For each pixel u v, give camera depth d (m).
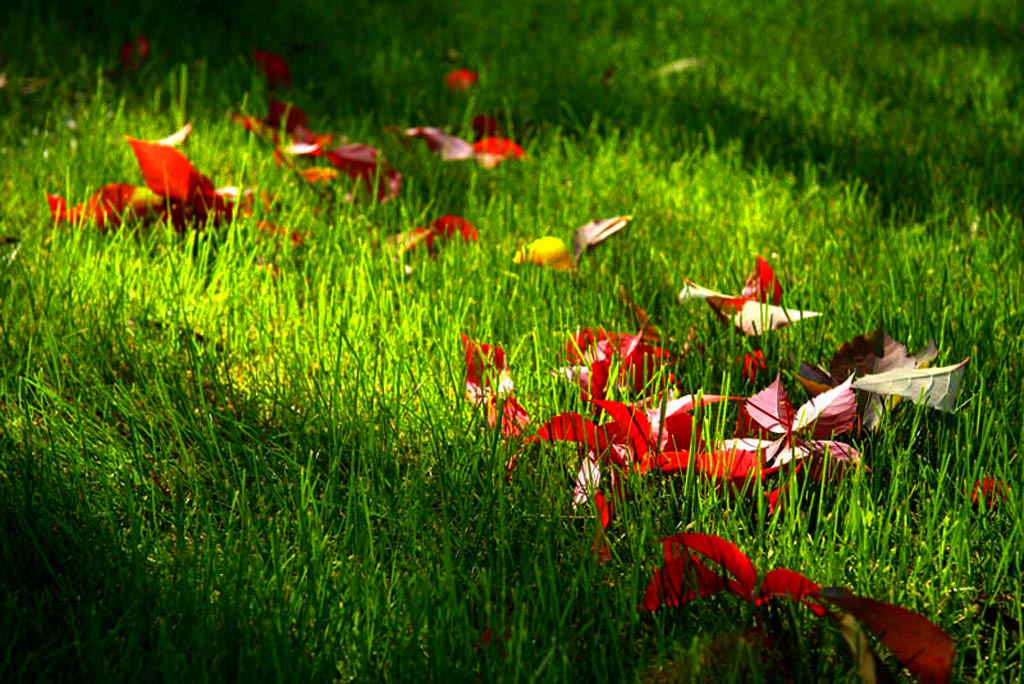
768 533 2.21
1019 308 2.48
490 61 3.57
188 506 2.27
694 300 2.53
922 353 2.33
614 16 4.28
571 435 2.26
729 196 2.82
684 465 2.24
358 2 4.31
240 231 2.63
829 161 2.94
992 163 2.93
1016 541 2.21
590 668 2.13
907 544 2.21
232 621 2.13
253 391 2.39
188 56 3.36
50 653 2.12
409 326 2.46
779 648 2.14
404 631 2.13
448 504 2.26
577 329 2.41
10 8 3.80
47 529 2.21
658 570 2.13
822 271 2.60
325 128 3.04
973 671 2.15
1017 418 2.34
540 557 2.21
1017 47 3.84
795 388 2.41
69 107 3.04
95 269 2.53
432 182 2.85
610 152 2.94
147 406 2.36
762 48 3.81
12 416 2.33
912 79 3.42
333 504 2.24
